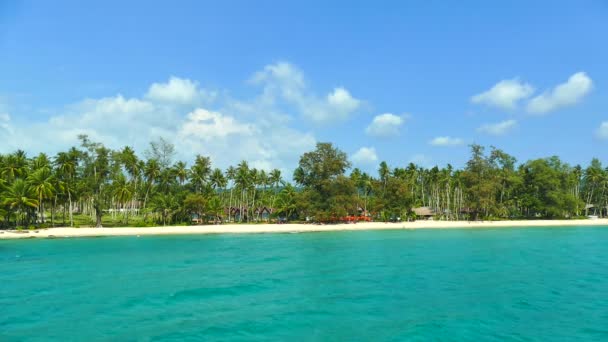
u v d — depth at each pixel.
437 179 138.62
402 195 113.88
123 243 64.75
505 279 30.22
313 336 18.03
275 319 20.66
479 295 25.30
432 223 106.56
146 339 18.00
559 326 19.03
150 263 41.09
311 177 108.56
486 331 18.38
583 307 22.23
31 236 76.88
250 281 30.66
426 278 30.92
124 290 27.92
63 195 91.06
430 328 18.86
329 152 106.69
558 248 50.94
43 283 30.83
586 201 139.00
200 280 31.33
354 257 43.72
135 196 107.94
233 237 76.19
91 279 32.31
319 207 104.25
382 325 19.44
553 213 116.75
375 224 103.94
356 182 129.75
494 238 67.50
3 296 26.47
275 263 39.97
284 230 91.50
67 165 92.00
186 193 107.44
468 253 46.25
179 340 17.81
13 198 81.06
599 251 47.47
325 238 71.56
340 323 19.86
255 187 123.69
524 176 124.44
